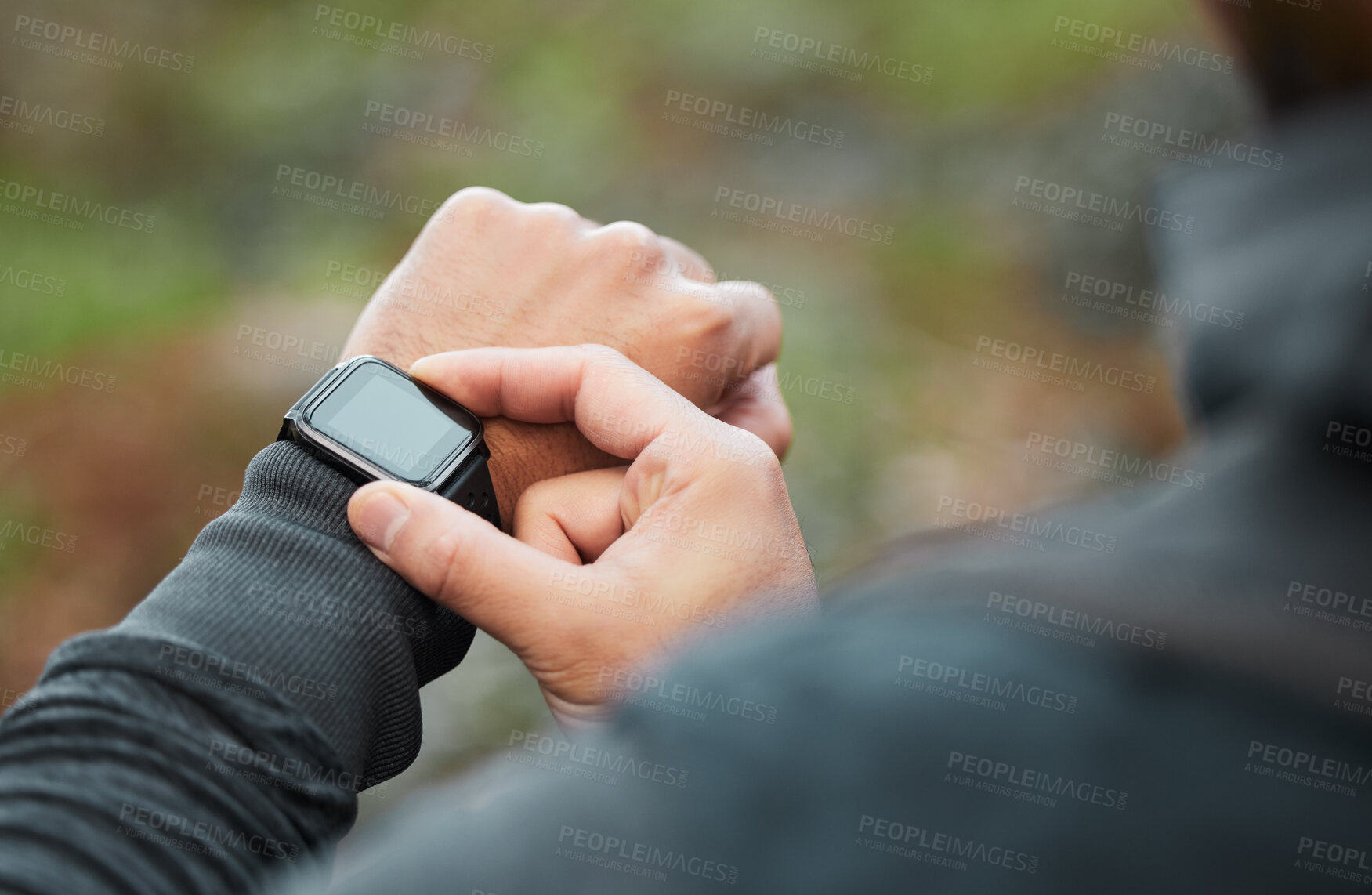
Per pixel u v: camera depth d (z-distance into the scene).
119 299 1.67
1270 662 0.37
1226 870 0.37
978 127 2.07
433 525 0.71
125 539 1.36
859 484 1.46
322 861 0.68
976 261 1.86
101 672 0.67
